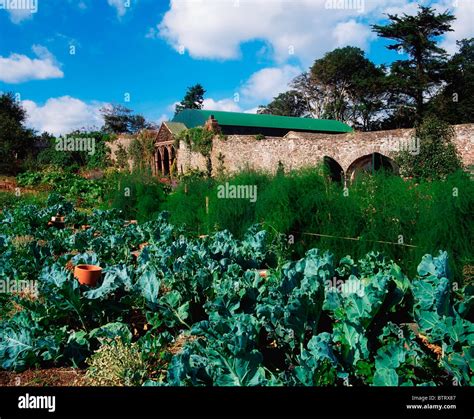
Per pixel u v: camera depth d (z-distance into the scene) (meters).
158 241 8.55
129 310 4.80
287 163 25.16
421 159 16.89
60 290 4.30
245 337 2.91
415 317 3.55
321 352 2.96
